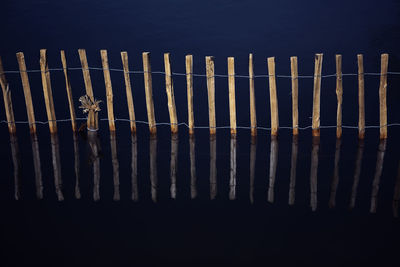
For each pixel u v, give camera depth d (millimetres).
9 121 16516
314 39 23016
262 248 12008
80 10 26219
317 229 12641
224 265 11453
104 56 15672
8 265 11555
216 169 15117
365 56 21344
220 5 26484
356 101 18328
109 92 16156
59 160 15547
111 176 14867
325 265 11453
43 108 18219
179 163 15406
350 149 15742
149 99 16047
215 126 16297
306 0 26578
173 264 11500
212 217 13133
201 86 19688
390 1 25906
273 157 15539
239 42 23047
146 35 23828
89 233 12586
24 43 23047
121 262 11594
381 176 14570
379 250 11898
